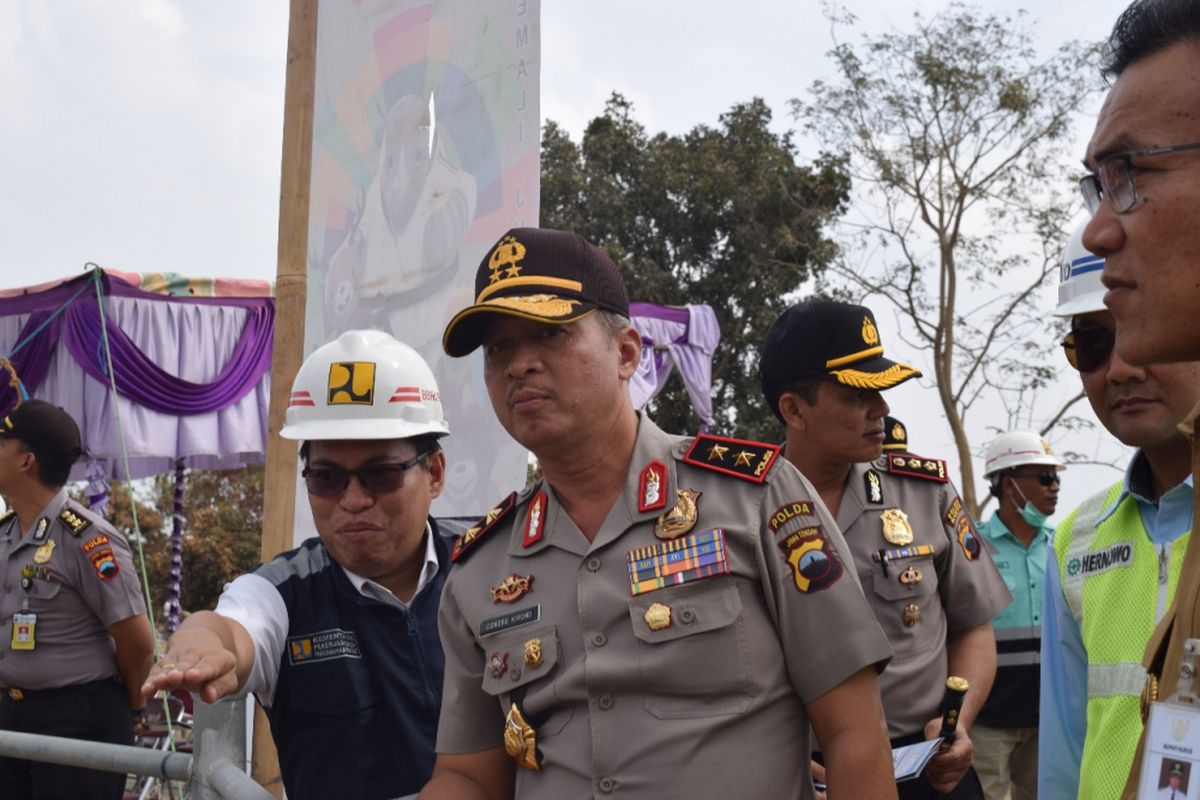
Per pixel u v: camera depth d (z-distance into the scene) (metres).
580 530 2.08
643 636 1.92
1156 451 2.25
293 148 4.55
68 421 5.12
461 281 3.75
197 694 2.17
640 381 12.51
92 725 4.99
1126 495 2.37
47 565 4.96
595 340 2.06
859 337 3.46
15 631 4.93
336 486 2.72
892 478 3.67
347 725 2.68
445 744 2.20
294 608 2.74
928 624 3.48
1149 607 2.24
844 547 2.01
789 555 1.94
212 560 21.80
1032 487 5.74
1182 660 1.38
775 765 1.89
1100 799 2.25
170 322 9.75
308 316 4.43
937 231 18.36
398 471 2.72
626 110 25.17
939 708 3.41
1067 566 2.50
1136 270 1.34
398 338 3.98
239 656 2.41
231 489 22.64
